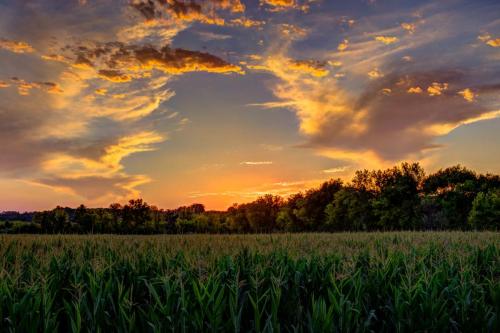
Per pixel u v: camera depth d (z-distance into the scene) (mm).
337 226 88438
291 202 111000
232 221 120812
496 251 14055
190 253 12289
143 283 9930
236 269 10461
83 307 7527
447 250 15062
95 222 63406
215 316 6969
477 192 83125
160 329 6895
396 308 7879
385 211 76625
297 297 8961
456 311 8438
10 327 6930
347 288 9164
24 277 10008
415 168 80375
